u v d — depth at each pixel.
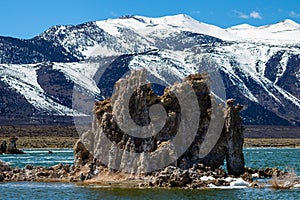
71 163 167.25
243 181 100.31
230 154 114.19
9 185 101.81
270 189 95.31
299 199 84.81
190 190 93.56
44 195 89.31
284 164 172.38
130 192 91.44
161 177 98.88
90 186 98.88
